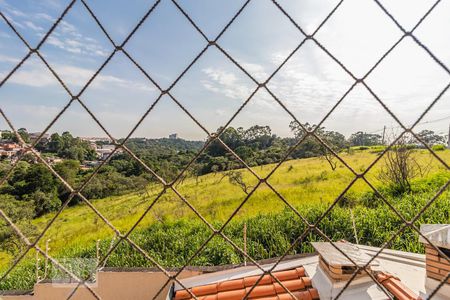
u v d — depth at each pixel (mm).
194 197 24984
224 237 1302
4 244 16766
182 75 1324
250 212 17547
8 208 22078
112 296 6773
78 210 27703
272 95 1312
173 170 32188
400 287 3873
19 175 26141
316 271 4727
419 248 8258
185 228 13438
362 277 4047
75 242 18781
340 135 35562
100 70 1311
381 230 9875
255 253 9695
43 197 25953
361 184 19516
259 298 4469
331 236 10094
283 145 34250
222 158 32156
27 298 6898
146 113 1343
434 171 17141
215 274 5543
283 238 10250
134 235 13586
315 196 18547
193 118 1351
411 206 11156
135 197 28781
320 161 29219
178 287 5285
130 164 32750
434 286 3840
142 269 6863
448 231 3795
